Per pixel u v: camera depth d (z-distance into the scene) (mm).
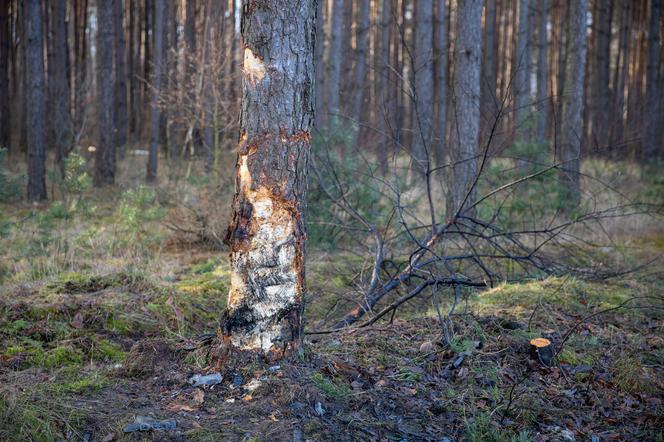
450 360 4648
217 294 6484
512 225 9000
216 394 3820
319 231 8227
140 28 24969
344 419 3672
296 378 3895
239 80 11789
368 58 21766
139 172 16266
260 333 3998
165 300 5973
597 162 13438
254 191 3914
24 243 8094
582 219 7008
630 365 4836
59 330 5039
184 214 9562
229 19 14297
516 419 4074
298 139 3939
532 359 4848
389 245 8094
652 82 19953
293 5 3842
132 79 25078
